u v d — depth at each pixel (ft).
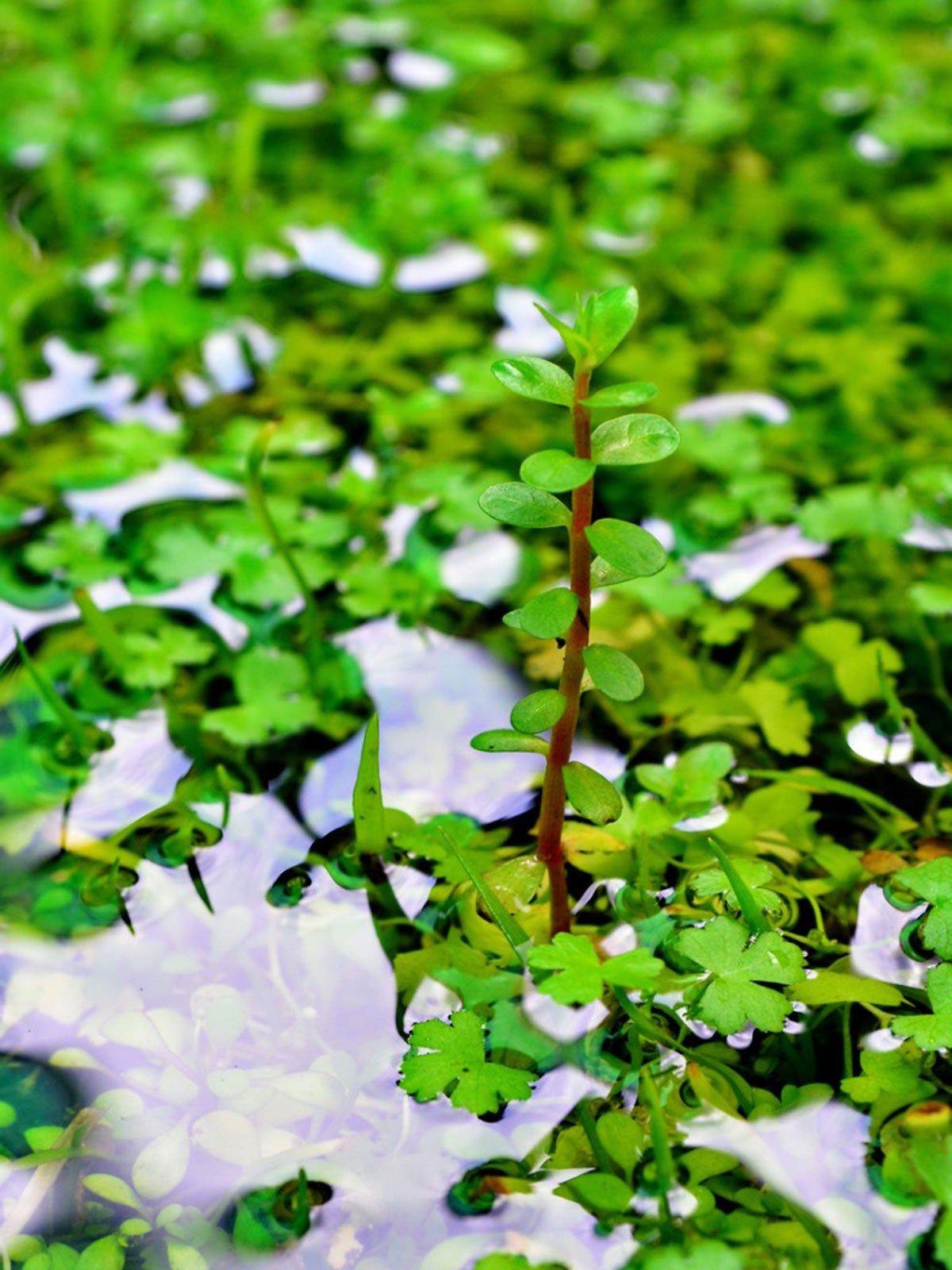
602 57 3.60
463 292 2.79
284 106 3.33
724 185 3.13
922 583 2.50
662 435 2.16
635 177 3.10
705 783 2.33
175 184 3.04
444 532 2.53
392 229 2.94
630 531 2.17
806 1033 2.23
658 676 2.44
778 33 3.70
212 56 3.48
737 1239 2.15
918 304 2.76
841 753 2.39
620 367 2.68
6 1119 2.20
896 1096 2.20
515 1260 2.14
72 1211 2.17
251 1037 2.23
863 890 2.30
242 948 2.27
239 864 2.31
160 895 2.30
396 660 2.44
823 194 3.10
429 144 3.22
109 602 2.47
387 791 2.36
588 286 2.80
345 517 2.54
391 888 2.30
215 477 2.57
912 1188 2.16
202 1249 2.15
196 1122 2.19
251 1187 2.17
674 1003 2.24
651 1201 2.16
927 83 3.50
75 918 2.28
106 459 2.58
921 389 2.67
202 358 2.68
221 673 2.43
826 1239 2.15
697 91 3.44
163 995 2.25
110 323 2.71
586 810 2.20
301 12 3.70
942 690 2.43
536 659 2.45
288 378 2.67
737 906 2.28
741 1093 2.20
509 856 2.31
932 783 2.37
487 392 2.65
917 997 2.24
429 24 3.66
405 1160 2.18
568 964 2.17
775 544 2.54
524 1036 2.23
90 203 2.95
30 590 2.48
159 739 2.39
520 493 2.19
